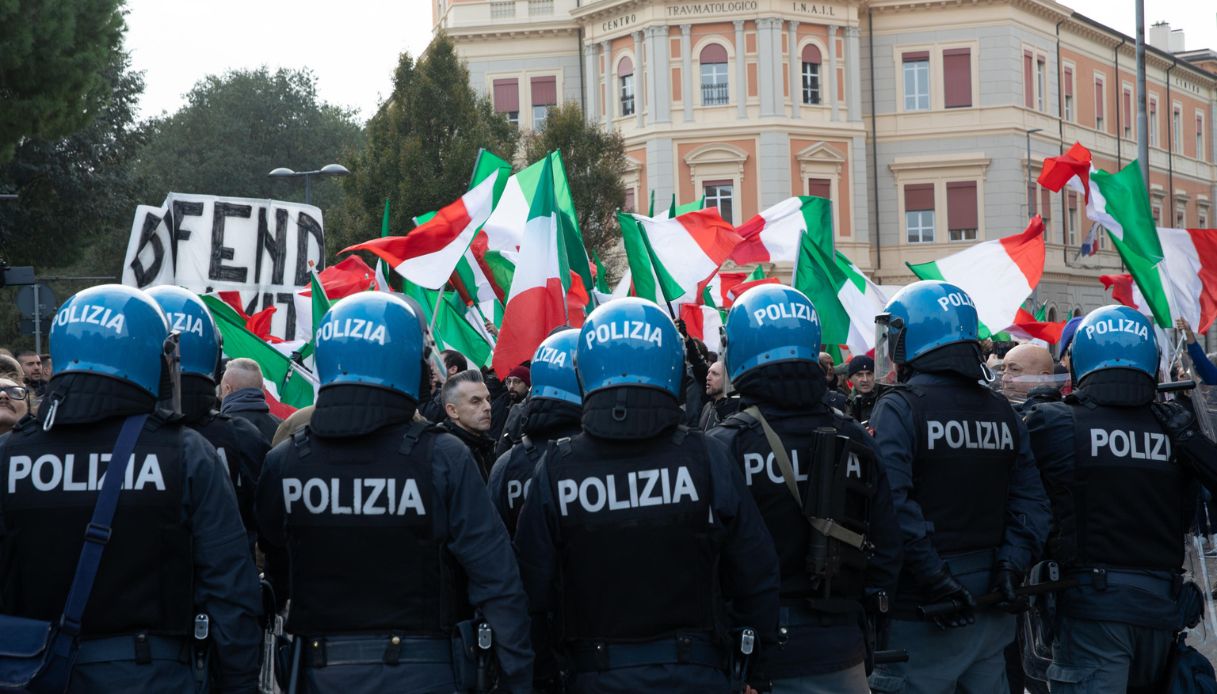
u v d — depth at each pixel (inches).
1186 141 2282.2
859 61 1708.9
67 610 143.6
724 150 1621.6
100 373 148.2
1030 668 222.7
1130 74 2080.5
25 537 145.7
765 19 1612.9
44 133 792.9
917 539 186.9
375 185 1184.8
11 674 140.4
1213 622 233.6
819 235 533.3
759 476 173.2
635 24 1641.2
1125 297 430.9
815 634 172.1
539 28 1744.6
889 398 197.8
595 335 161.6
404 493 153.8
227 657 150.3
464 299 482.0
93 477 146.3
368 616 153.3
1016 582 197.3
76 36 796.6
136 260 426.3
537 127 1711.4
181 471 148.3
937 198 1745.8
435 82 1200.2
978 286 427.5
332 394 156.7
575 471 158.9
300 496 155.4
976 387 201.5
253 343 378.6
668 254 465.7
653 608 156.0
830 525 169.6
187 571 148.9
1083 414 208.7
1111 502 205.2
